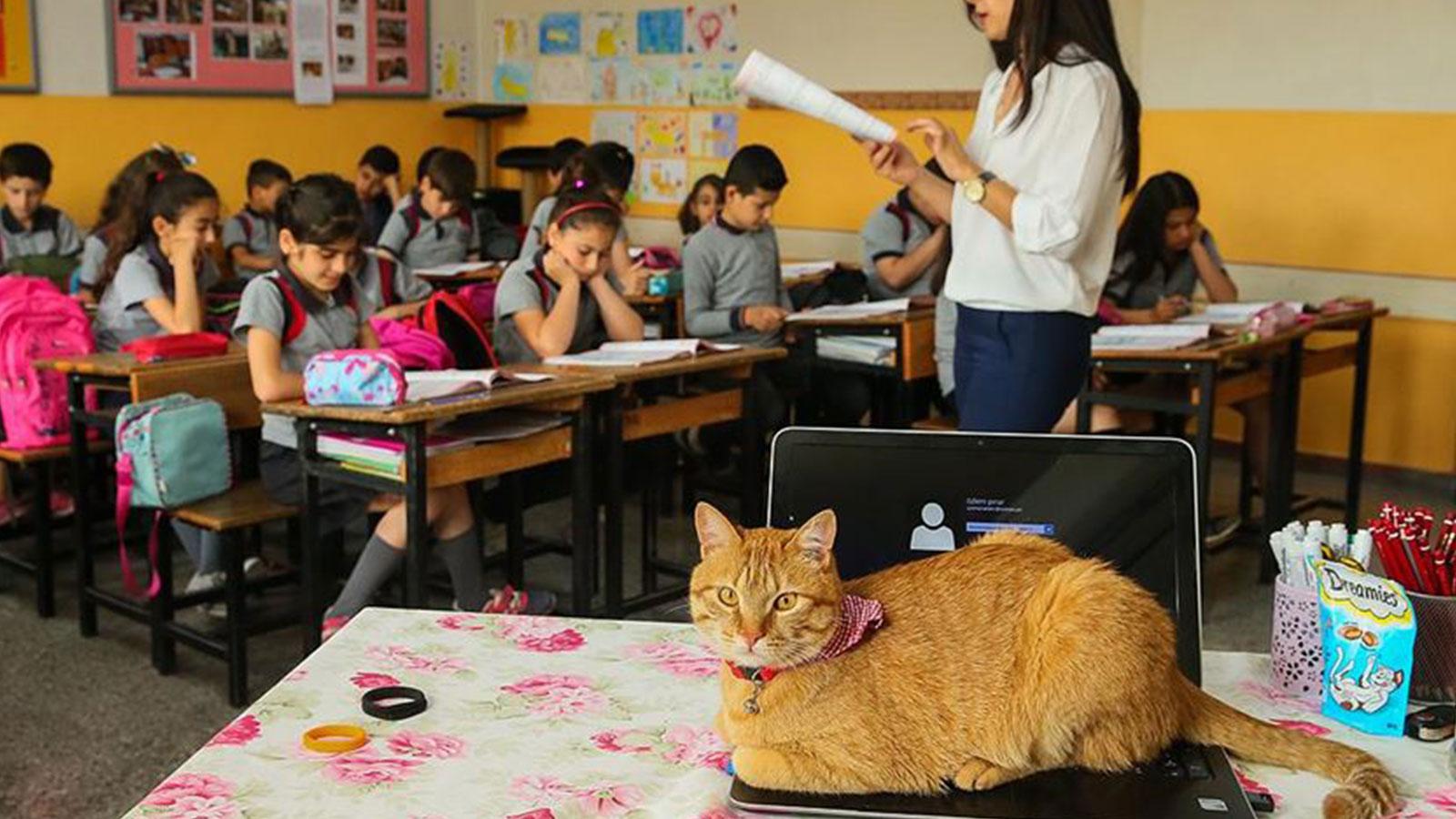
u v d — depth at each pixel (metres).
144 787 2.82
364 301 3.46
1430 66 5.12
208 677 3.41
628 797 1.12
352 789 1.13
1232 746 1.14
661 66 7.29
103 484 4.51
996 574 1.11
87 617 3.69
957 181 2.24
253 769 1.16
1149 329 3.81
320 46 7.35
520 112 7.91
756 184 4.68
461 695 1.31
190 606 3.56
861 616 1.06
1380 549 1.34
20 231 5.80
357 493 3.17
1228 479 5.41
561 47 7.71
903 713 1.06
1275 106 5.47
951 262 2.44
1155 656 1.08
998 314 2.36
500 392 2.86
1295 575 1.34
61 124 6.43
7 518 4.29
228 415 3.48
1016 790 1.07
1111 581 1.09
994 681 1.07
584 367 3.26
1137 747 1.09
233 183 7.09
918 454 1.35
